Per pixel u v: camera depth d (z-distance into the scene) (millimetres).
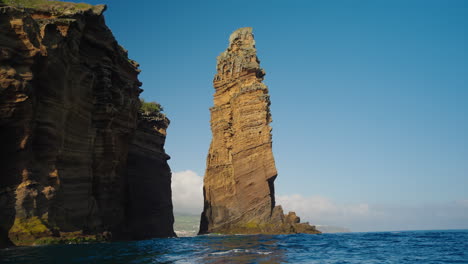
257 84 115500
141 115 84875
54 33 44531
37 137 42031
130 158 77688
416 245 45062
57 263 23484
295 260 28219
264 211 105312
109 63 56750
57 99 44625
